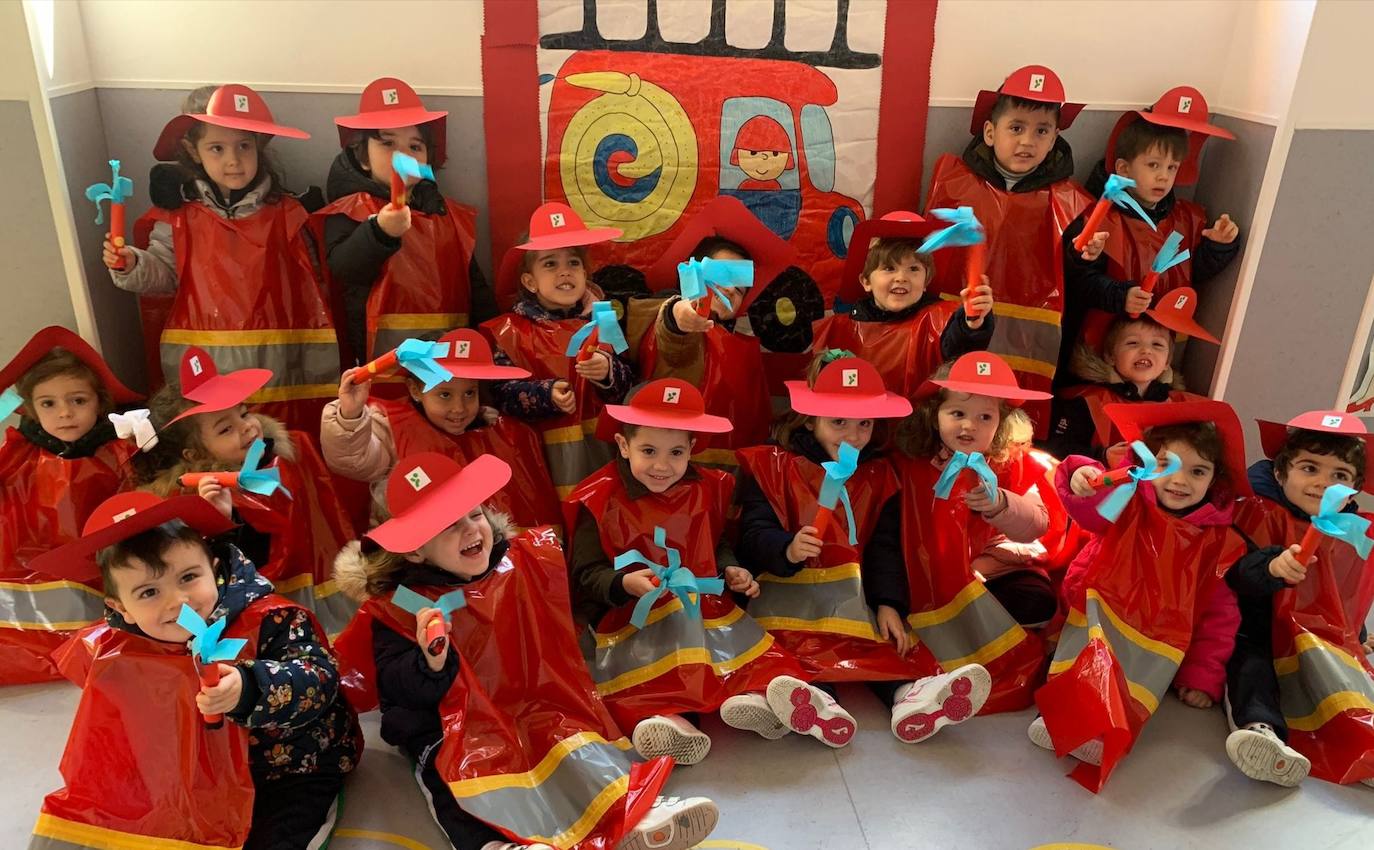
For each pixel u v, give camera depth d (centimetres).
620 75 227
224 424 184
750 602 195
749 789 166
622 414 179
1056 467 211
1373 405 247
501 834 146
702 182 235
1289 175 226
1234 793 168
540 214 209
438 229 215
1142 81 241
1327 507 167
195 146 205
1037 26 235
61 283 211
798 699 170
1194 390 250
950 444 193
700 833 147
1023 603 200
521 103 226
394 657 154
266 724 139
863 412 186
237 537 182
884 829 158
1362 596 190
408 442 194
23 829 154
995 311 233
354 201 209
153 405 185
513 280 217
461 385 193
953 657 189
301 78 221
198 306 210
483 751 151
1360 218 230
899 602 194
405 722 155
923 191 245
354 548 163
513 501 203
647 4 224
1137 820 162
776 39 229
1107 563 186
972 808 163
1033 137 224
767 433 227
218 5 215
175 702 141
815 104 233
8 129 198
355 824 157
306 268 217
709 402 214
